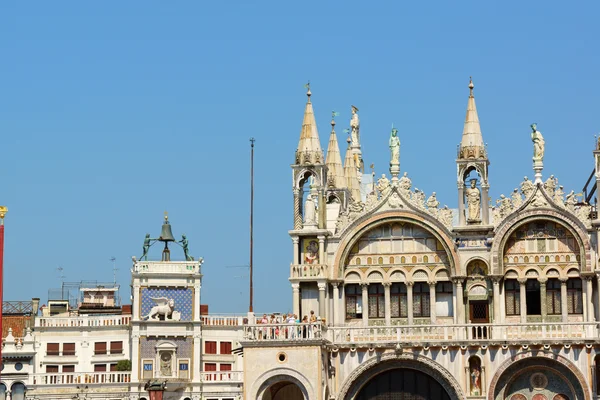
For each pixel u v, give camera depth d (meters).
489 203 92.31
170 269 122.19
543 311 90.94
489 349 88.94
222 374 121.38
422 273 92.75
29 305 138.75
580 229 90.25
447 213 92.19
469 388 88.94
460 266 91.38
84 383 118.88
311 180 94.38
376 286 93.38
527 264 91.31
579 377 87.50
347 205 99.06
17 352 118.81
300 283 93.00
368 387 91.50
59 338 124.81
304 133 94.69
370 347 90.19
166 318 121.38
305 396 87.81
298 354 88.12
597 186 90.12
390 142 93.62
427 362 89.56
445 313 92.38
